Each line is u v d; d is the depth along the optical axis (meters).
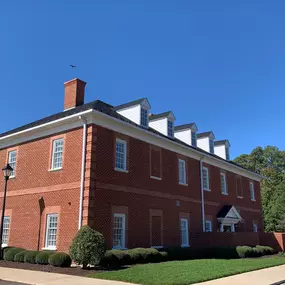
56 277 12.33
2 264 16.06
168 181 22.92
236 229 30.97
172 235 22.20
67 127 18.80
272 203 45.03
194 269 14.34
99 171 17.45
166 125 24.66
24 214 19.66
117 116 20.16
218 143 34.16
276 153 63.66
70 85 23.08
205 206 26.67
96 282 11.27
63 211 17.47
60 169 18.38
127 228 18.59
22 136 21.34
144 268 14.27
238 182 33.47
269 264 18.17
